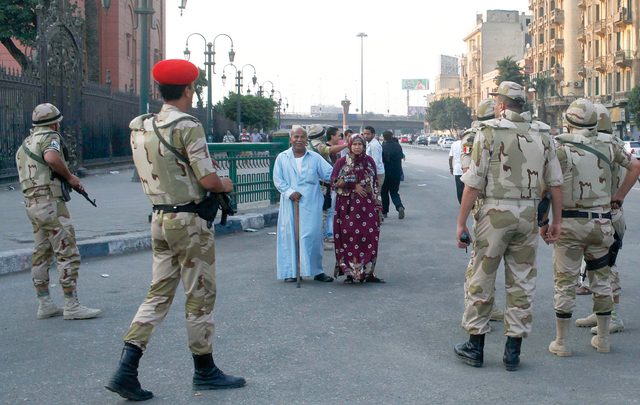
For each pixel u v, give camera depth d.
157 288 3.76
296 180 6.82
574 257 4.47
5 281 6.77
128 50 46.75
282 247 6.85
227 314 5.55
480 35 111.06
